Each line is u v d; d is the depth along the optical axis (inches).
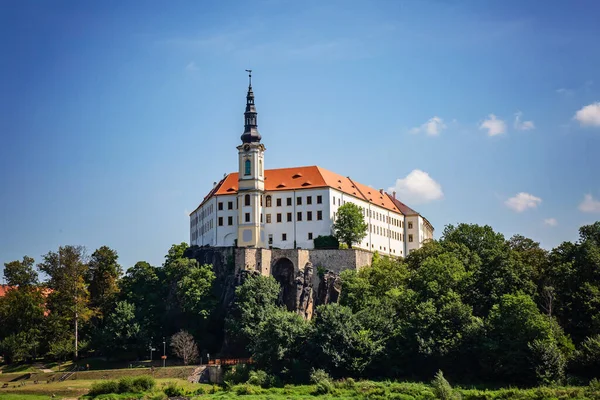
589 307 6968.5
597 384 5787.4
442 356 6417.3
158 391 6496.1
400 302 7258.9
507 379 6259.8
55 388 6688.0
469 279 7377.0
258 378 6584.6
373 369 6624.0
